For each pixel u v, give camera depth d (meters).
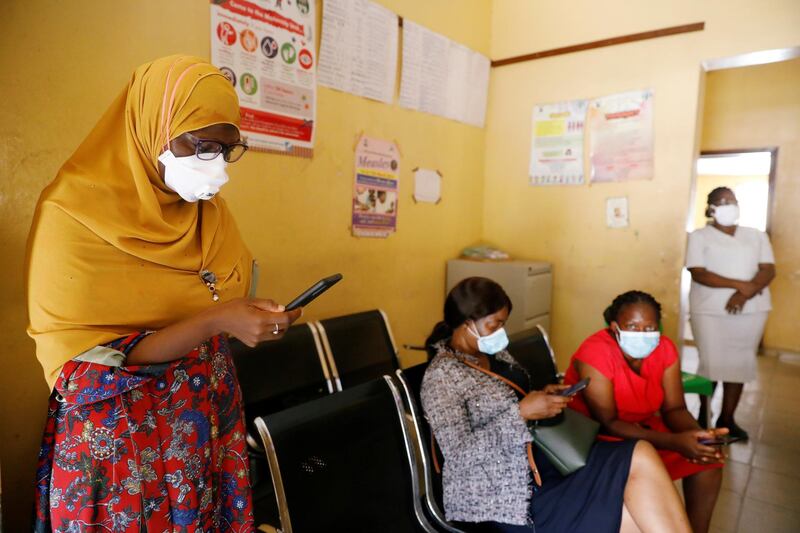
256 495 1.58
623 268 3.25
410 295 3.03
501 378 1.52
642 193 3.15
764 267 2.90
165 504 0.89
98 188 0.85
